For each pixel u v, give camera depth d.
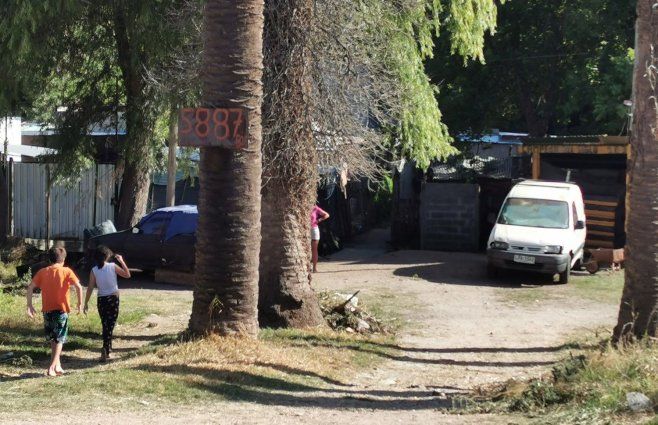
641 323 11.12
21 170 26.09
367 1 15.38
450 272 21.70
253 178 10.80
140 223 20.08
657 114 11.06
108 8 19.33
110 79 21.75
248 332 10.95
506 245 20.33
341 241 28.22
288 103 13.21
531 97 31.52
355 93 14.45
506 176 32.12
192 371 9.57
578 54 29.17
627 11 27.59
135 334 14.17
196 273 10.95
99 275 12.34
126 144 20.66
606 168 24.72
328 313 14.49
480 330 14.95
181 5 17.67
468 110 29.53
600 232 24.09
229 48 10.52
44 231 25.86
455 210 26.55
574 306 17.44
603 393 8.17
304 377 10.21
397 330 14.80
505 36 30.12
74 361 12.27
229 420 7.57
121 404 8.02
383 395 9.65
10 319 14.84
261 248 13.52
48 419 7.26
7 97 19.86
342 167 14.39
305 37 13.26
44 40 18.88
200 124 10.39
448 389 10.39
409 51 19.73
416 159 21.94
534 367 12.05
